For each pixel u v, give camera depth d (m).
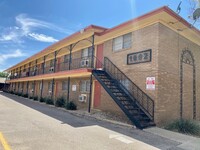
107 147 5.90
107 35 13.97
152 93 10.48
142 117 10.02
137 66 11.74
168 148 6.18
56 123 9.13
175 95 11.55
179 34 12.28
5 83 48.66
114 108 13.15
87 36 15.05
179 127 8.91
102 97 14.64
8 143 5.74
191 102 13.07
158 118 10.10
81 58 17.27
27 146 5.57
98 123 9.80
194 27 11.66
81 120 10.47
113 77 13.36
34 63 32.25
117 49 13.69
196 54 13.98
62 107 16.78
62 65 22.20
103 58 14.95
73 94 18.83
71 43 17.52
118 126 9.26
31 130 7.44
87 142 6.28
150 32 11.18
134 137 7.27
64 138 6.59
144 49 11.42
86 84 17.12
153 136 7.62
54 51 21.58
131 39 12.52
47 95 24.78
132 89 11.88
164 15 10.17
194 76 13.59
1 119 9.23
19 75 36.56
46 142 6.04
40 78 23.06
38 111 13.17
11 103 17.69
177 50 12.00
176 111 11.50
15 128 7.63
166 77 10.95
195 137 7.85
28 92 32.47
